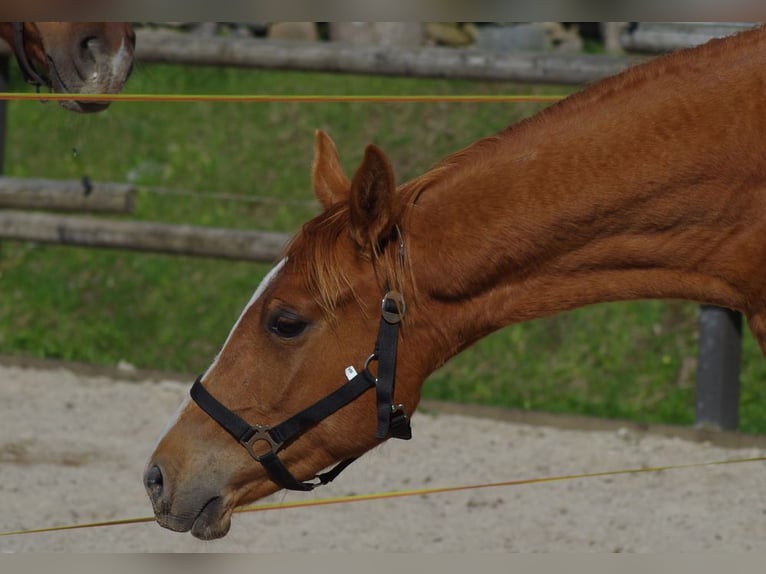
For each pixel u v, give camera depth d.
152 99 5.82
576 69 10.05
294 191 13.22
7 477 8.30
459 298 4.86
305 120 14.05
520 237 4.82
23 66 7.25
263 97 5.89
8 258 12.41
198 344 11.23
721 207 4.84
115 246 10.65
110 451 8.91
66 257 12.33
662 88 4.89
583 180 4.82
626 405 10.06
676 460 8.89
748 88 4.82
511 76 10.23
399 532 7.53
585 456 8.97
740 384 10.08
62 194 10.73
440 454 9.01
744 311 5.09
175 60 11.00
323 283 4.71
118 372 10.59
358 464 8.76
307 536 7.45
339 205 4.85
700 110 4.82
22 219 10.80
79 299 11.84
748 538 7.41
